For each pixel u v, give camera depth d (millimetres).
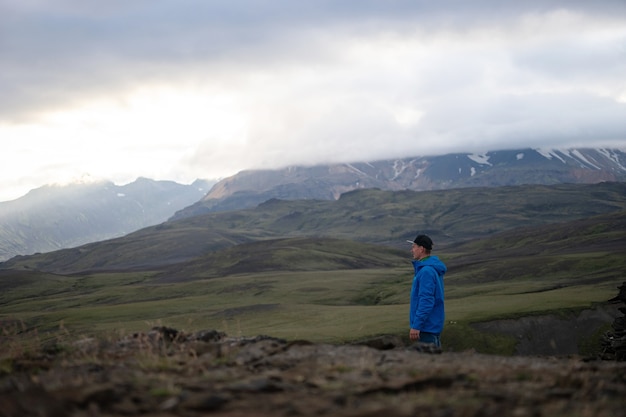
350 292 175375
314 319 108875
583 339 87125
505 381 9766
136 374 10266
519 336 86250
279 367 11227
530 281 160250
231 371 10812
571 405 8047
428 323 16125
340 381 9727
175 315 139500
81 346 13570
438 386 9297
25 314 150625
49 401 7660
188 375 10516
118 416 7676
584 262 174750
